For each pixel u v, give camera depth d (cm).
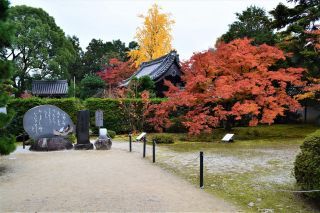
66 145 1538
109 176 909
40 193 725
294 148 1453
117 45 5906
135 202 657
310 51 1997
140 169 1016
